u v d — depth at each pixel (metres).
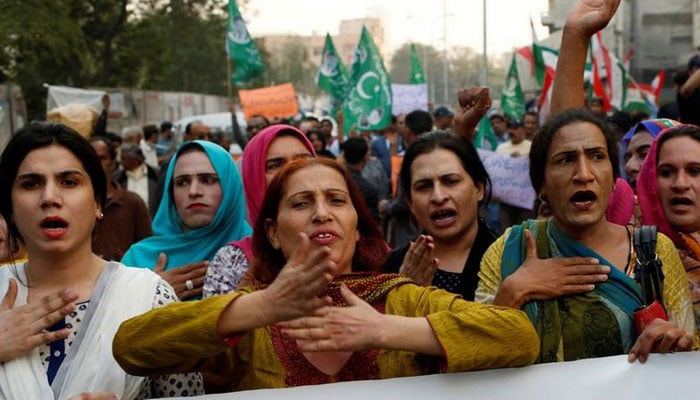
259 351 2.59
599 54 15.30
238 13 15.75
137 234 6.06
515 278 2.87
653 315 2.74
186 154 4.24
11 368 2.54
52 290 2.76
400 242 7.23
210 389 2.86
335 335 2.30
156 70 36.19
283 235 2.67
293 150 4.14
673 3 17.66
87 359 2.60
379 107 13.42
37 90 29.34
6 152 2.74
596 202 2.88
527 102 20.30
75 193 2.73
